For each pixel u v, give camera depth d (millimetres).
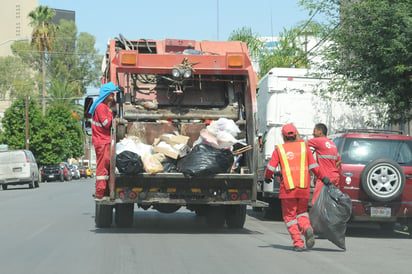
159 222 15914
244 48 15047
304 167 10523
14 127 65000
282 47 35094
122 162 12219
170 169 12641
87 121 14492
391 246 11961
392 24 16391
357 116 18438
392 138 13578
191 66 13234
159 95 13938
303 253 10469
